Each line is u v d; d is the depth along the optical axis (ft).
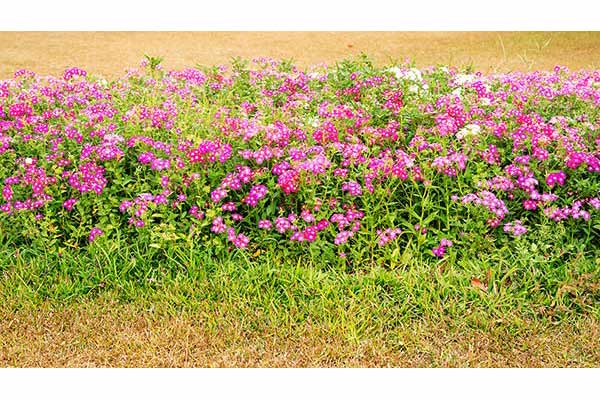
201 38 37.68
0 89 20.65
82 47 35.70
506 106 18.83
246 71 23.25
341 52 34.42
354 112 18.57
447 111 18.20
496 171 16.51
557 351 13.69
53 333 14.33
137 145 17.29
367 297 14.76
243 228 16.44
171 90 22.27
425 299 14.65
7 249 16.22
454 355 13.67
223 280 15.17
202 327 14.30
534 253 15.61
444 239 15.71
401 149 17.92
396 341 13.98
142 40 37.24
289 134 17.17
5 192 16.11
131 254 15.90
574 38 35.58
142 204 15.84
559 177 16.02
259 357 13.75
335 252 15.97
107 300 15.05
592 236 15.99
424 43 36.14
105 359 13.69
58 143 17.39
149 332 14.24
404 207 16.67
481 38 36.65
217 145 16.48
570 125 18.22
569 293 14.75
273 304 14.71
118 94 21.33
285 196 16.30
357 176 16.40
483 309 14.61
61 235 16.22
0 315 14.75
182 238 15.97
